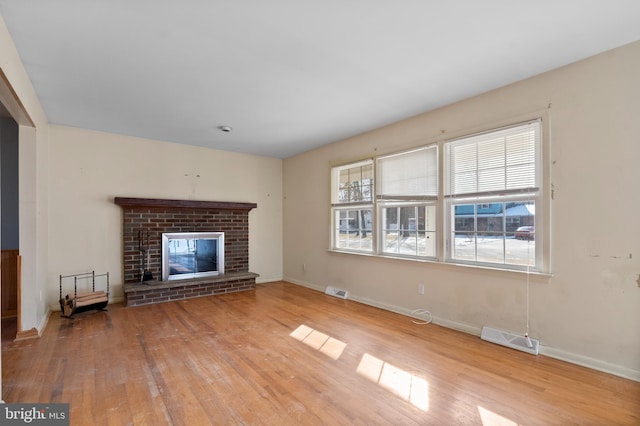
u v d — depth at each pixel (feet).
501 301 10.28
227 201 19.13
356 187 16.10
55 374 8.18
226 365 8.73
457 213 11.80
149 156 16.60
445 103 11.74
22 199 10.82
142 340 10.52
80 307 13.07
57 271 14.12
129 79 9.75
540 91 9.48
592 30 7.32
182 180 17.62
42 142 12.27
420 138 12.87
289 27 7.18
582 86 8.68
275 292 17.72
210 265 18.08
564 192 9.00
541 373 8.23
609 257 8.23
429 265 12.45
